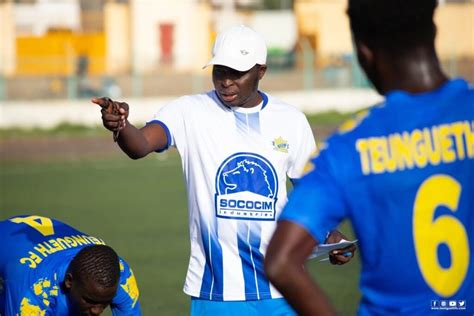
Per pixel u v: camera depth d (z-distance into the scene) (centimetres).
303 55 5316
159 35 5975
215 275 788
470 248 434
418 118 430
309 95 4497
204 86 5150
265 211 787
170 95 5009
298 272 409
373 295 433
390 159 423
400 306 429
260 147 791
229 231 783
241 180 785
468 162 433
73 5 6159
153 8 5950
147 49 5959
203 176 789
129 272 756
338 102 4525
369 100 4556
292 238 411
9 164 3017
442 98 433
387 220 423
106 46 5969
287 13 6278
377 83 447
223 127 789
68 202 2217
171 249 1645
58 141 3600
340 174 418
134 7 5938
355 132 426
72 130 3903
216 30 6228
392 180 421
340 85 4959
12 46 5653
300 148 807
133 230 1836
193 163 792
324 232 422
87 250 702
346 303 1235
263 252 786
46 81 5044
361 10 431
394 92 433
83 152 3297
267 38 6203
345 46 6241
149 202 2216
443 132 431
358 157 421
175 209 2106
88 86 4831
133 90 4909
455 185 430
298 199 416
